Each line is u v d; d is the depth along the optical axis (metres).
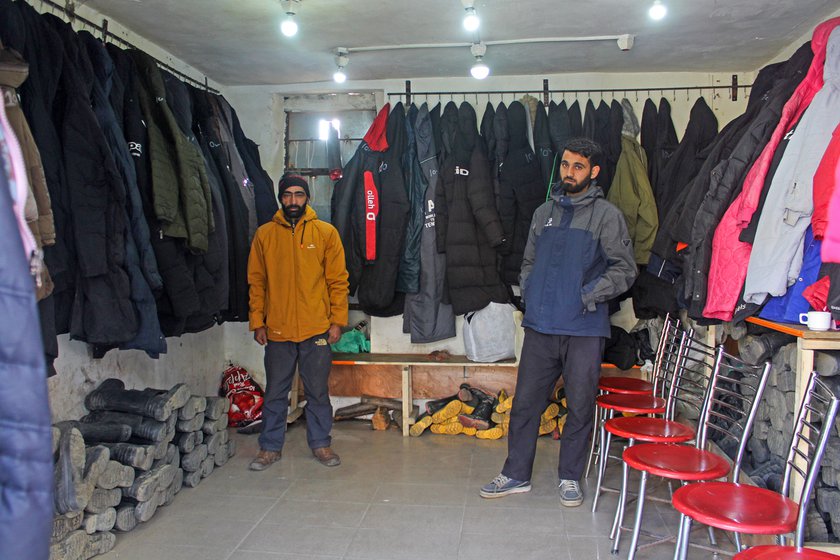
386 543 2.64
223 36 3.47
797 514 1.76
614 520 2.61
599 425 3.50
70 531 2.39
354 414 4.45
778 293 2.37
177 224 2.92
